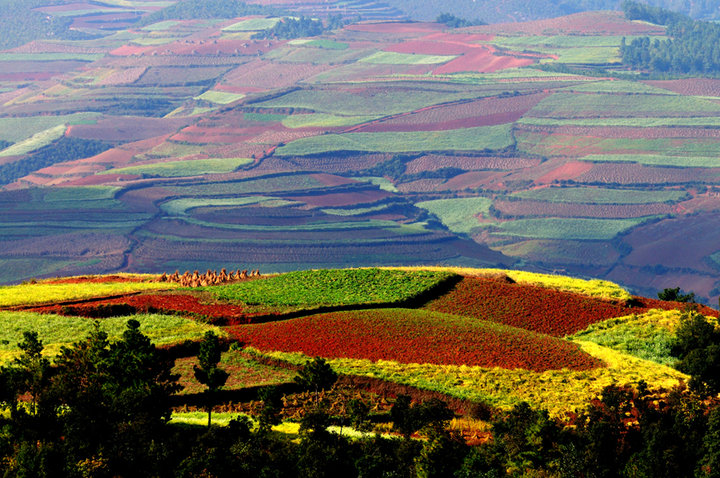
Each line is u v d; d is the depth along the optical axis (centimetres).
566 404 15575
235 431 13650
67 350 15175
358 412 14975
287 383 16825
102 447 13012
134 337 14738
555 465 13362
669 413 14562
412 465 13488
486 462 13300
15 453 12912
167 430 13975
